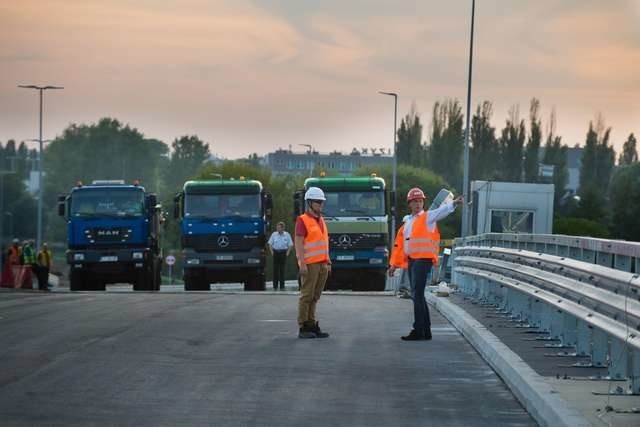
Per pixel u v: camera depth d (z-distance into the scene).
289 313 27.59
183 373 16.86
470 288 32.53
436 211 22.03
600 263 17.06
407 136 171.50
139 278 52.88
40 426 12.85
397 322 25.62
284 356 18.98
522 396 14.66
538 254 21.00
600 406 13.05
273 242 53.59
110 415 13.54
